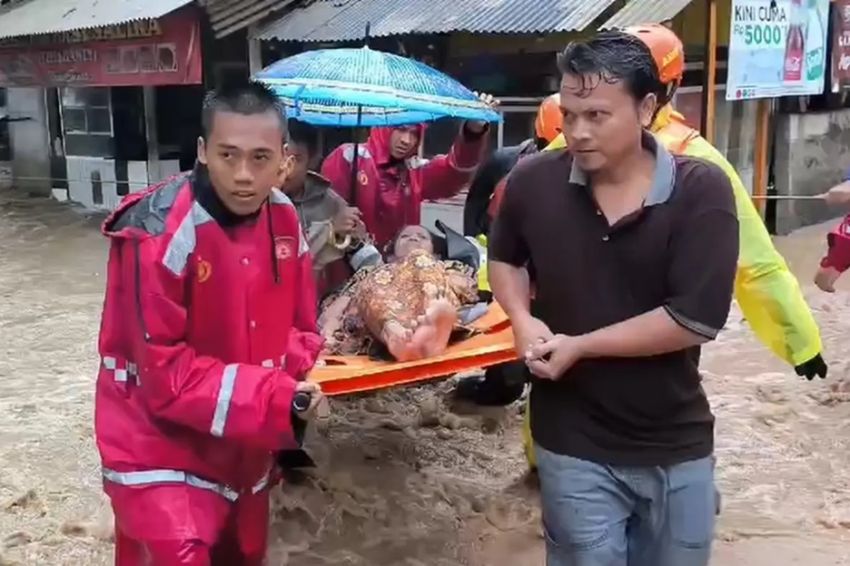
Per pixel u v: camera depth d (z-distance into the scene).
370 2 10.20
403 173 4.99
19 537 3.94
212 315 2.56
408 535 3.94
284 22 10.47
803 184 11.61
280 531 3.92
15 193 14.73
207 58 11.68
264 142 2.40
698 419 2.54
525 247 2.67
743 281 3.56
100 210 13.50
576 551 2.57
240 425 2.47
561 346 2.42
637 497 2.56
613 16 8.34
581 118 2.34
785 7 9.93
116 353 2.62
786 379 5.88
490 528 4.03
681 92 9.73
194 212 2.49
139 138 13.06
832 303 7.76
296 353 2.78
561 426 2.56
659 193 2.38
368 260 4.32
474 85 9.76
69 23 11.82
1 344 7.05
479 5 9.09
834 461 4.68
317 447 4.77
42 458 4.81
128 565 2.77
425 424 5.17
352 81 3.92
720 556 3.75
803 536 3.93
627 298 2.46
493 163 4.79
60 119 14.24
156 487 2.57
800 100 11.38
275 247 2.63
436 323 3.41
